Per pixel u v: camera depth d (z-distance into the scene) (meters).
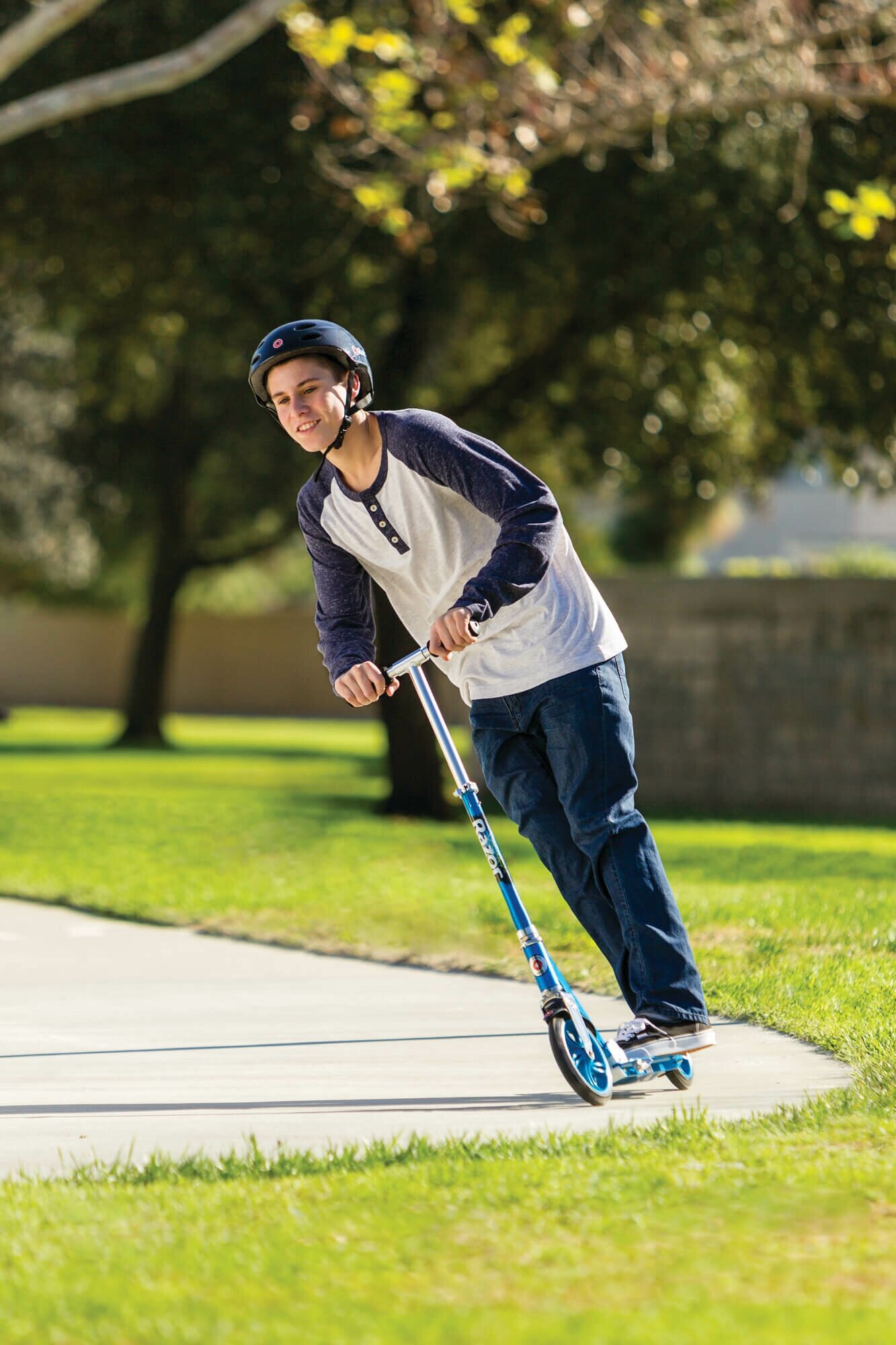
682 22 19.77
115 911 13.56
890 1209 5.21
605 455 26.28
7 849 17.78
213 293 23.11
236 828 20.12
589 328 24.38
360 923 12.49
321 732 52.25
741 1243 4.93
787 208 20.30
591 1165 5.82
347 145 21.50
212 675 62.88
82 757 37.09
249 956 11.49
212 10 21.36
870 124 22.14
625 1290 4.56
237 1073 7.86
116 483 41.94
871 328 22.64
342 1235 5.11
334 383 7.19
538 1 20.03
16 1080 7.74
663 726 24.89
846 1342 4.07
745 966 10.25
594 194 21.86
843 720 24.11
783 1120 6.50
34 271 25.50
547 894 13.67
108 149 21.52
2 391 42.12
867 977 9.60
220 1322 4.34
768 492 30.30
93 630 64.19
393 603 7.76
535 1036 8.72
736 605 24.48
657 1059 7.18
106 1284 4.65
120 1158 6.31
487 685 7.42
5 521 44.00
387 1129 6.70
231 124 21.70
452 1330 4.20
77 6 16.64
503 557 6.99
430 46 19.59
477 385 28.50
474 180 20.06
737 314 23.42
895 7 18.95
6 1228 5.25
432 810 23.98
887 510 68.50
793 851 17.77
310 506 7.57
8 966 11.11
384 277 24.45
